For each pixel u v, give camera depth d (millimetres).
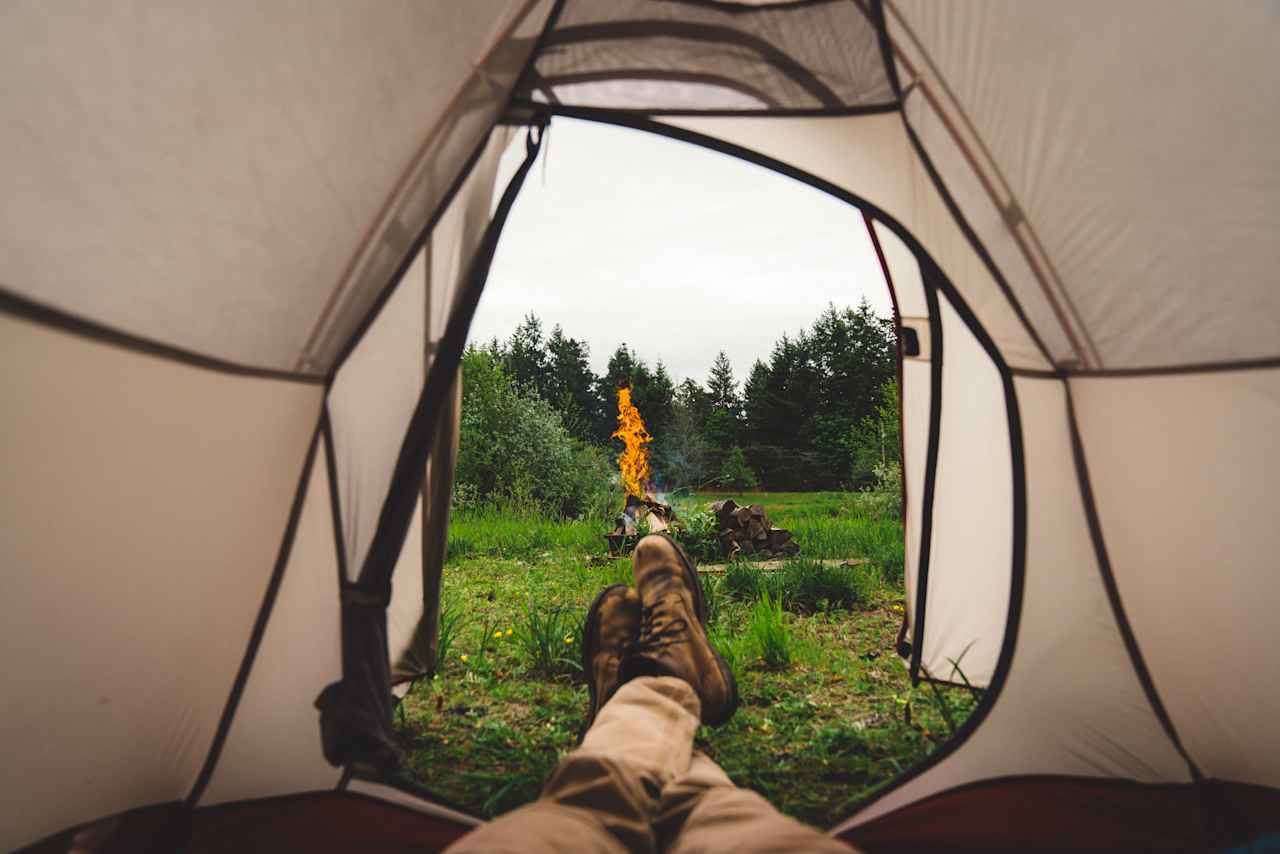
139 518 1214
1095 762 1729
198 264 1151
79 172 948
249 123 1164
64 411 1051
